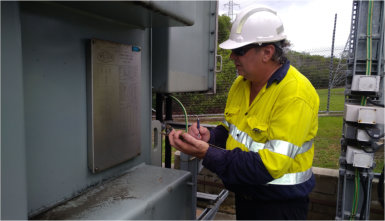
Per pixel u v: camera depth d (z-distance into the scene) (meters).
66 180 0.97
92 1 0.81
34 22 0.83
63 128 0.94
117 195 1.03
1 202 0.67
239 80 1.54
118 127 1.17
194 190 2.05
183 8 1.08
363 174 2.30
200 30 2.10
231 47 1.24
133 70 1.24
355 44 2.38
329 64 5.18
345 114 2.38
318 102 1.27
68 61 0.94
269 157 1.11
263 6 1.31
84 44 1.00
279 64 1.28
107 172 1.17
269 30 1.23
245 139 1.29
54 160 0.92
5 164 0.68
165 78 1.71
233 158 1.16
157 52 1.72
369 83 2.25
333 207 2.77
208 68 2.29
